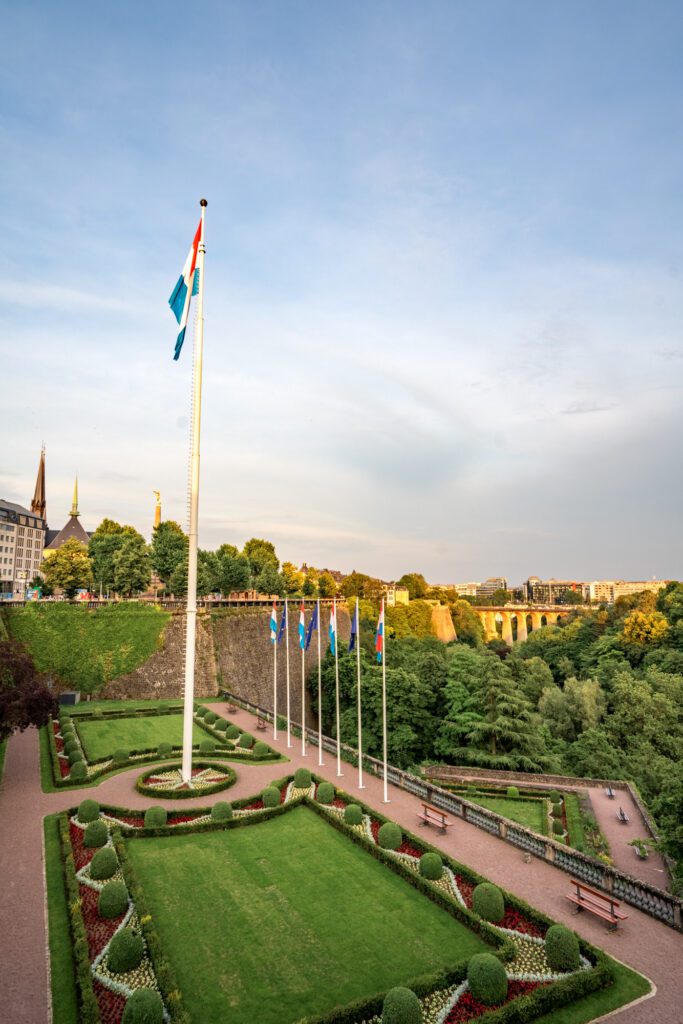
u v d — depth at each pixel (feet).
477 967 62.54
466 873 87.61
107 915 75.56
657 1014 60.49
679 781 98.22
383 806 120.06
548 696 258.16
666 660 289.53
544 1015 59.98
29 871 88.58
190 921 76.64
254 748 154.92
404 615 459.32
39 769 141.28
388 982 64.90
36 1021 57.52
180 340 129.80
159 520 449.48
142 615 252.62
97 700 232.73
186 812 112.16
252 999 61.87
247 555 479.00
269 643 295.07
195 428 131.13
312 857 95.96
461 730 199.52
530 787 168.86
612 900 75.61
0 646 137.18
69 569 336.29
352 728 231.09
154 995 55.83
